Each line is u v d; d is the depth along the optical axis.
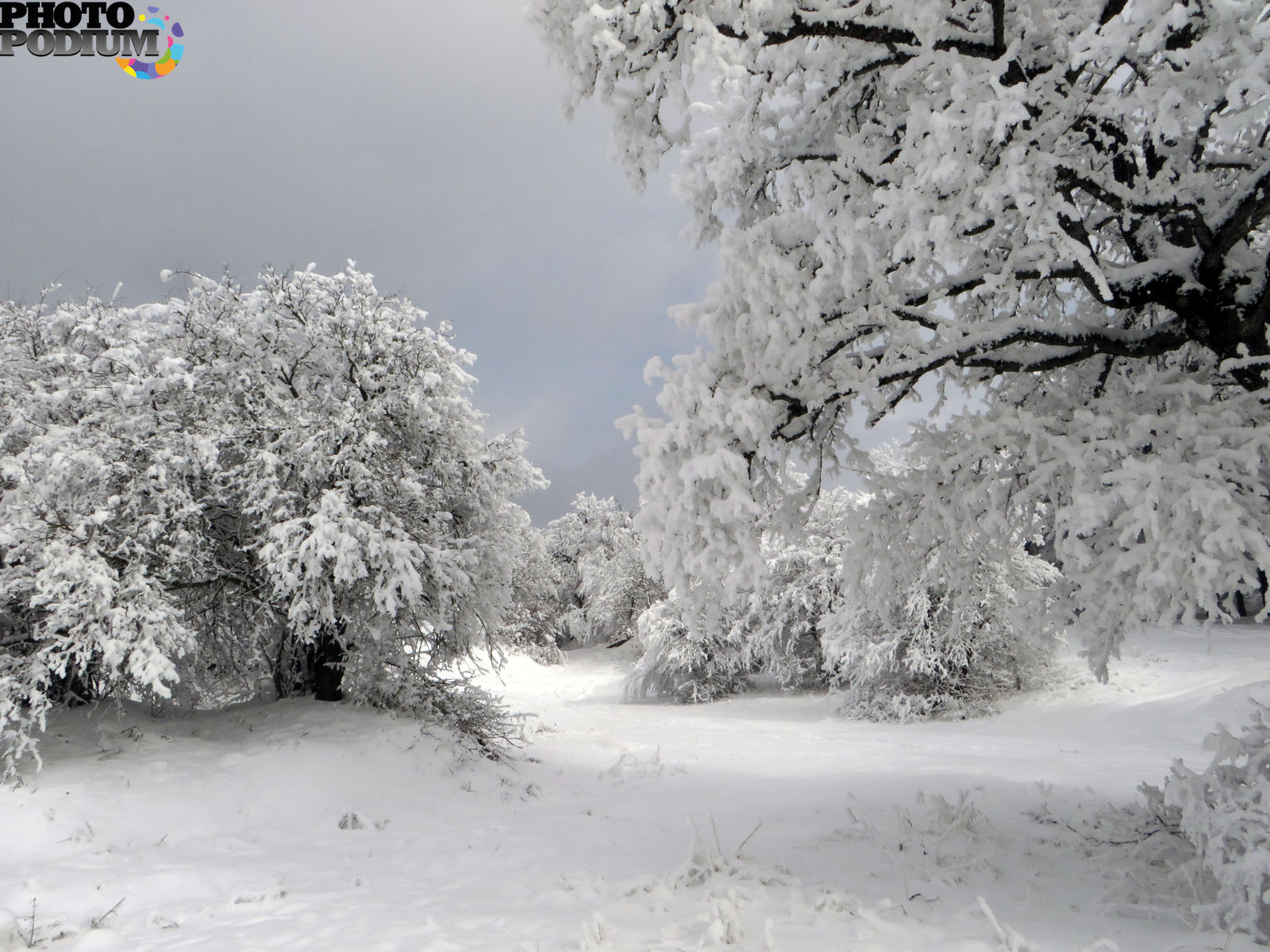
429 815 8.41
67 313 10.12
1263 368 4.91
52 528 8.22
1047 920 3.99
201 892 5.82
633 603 38.81
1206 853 4.14
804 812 7.54
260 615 10.90
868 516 6.49
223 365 10.51
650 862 5.79
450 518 11.68
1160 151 4.94
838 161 5.48
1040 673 19.45
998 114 4.11
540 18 5.02
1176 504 4.16
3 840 6.39
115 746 8.61
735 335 5.25
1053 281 6.45
